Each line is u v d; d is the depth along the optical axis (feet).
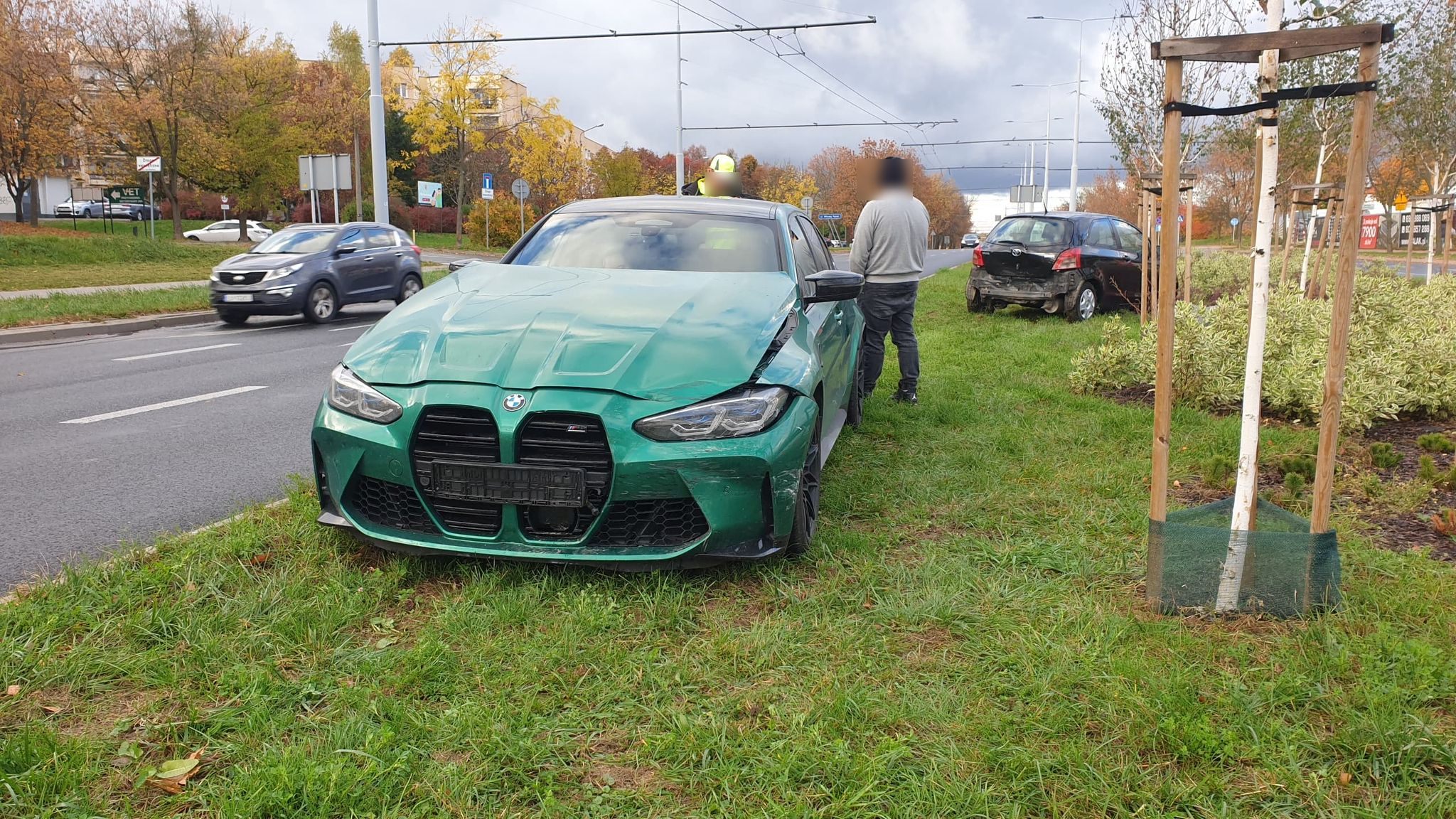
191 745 7.65
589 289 13.17
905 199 21.84
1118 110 37.27
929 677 8.86
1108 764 7.45
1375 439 18.76
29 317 42.29
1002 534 12.98
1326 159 38.47
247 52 146.82
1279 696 8.39
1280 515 10.91
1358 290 26.20
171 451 18.76
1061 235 42.88
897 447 18.10
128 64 113.70
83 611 9.62
